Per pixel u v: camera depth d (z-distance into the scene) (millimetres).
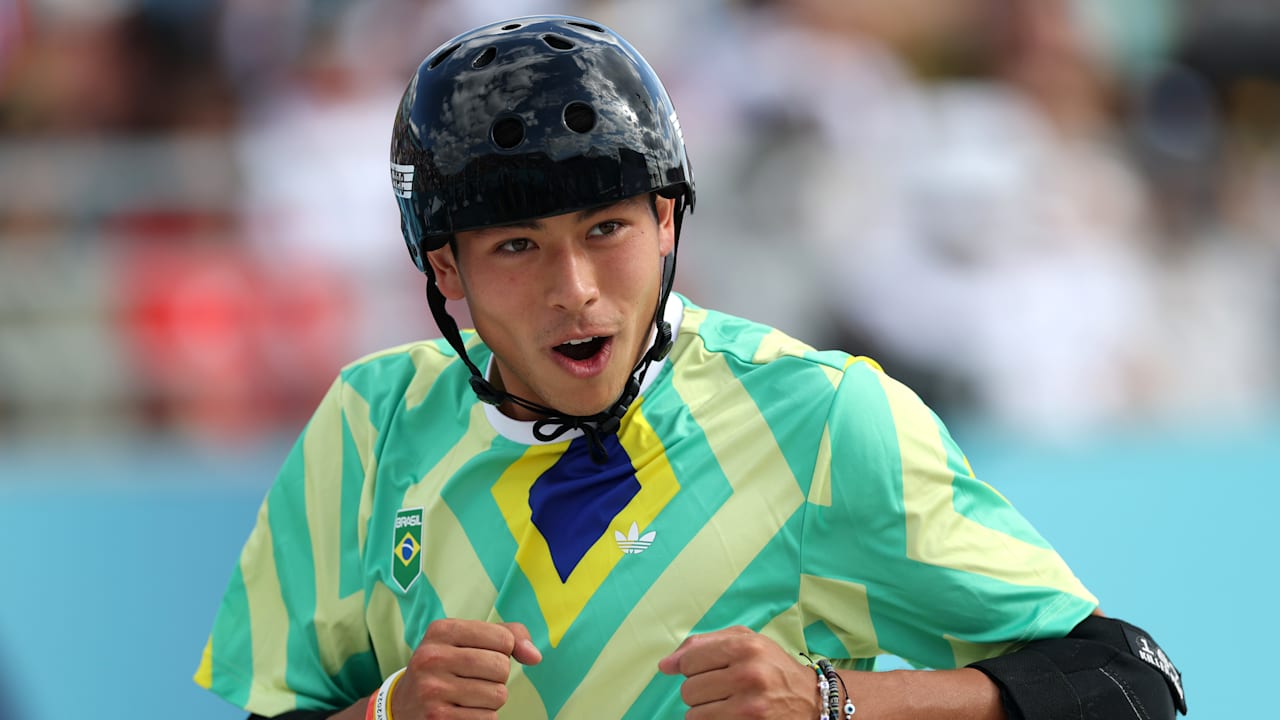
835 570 5738
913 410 5902
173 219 17734
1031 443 15031
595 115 5379
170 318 17312
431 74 5668
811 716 5363
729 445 5820
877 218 18969
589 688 5680
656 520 5758
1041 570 5809
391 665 6246
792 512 5723
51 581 13789
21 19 19344
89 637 13664
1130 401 19000
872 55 20078
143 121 19422
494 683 5418
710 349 6059
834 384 5832
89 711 13508
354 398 6555
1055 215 19594
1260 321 20125
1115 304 19281
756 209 18750
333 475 6488
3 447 16812
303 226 17953
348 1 19688
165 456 15836
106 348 17281
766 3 20031
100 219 17641
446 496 6043
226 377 17438
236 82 19547
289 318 17547
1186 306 19719
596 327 5441
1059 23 20734
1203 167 21156
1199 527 13742
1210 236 20578
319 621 6367
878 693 5430
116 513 14070
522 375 5711
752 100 19094
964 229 19047
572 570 5777
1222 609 13406
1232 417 18484
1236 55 21875
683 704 5613
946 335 18562
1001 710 5512
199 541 14039
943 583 5660
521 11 19750
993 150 19578
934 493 5727
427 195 5562
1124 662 5664
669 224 5848
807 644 5816
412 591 6074
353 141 18594
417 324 17828
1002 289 18797
